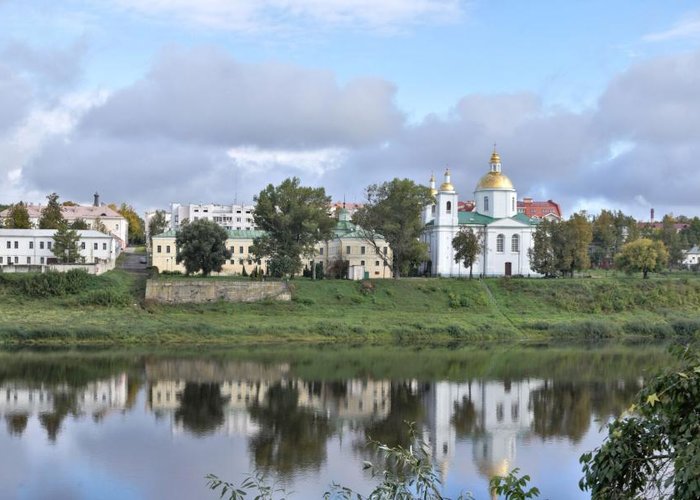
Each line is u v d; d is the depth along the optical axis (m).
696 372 19.94
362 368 106.38
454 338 139.50
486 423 75.44
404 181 162.38
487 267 183.50
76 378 94.56
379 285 160.12
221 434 69.44
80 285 144.12
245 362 109.44
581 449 66.19
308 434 70.06
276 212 157.75
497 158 196.62
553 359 116.88
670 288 168.50
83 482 55.19
